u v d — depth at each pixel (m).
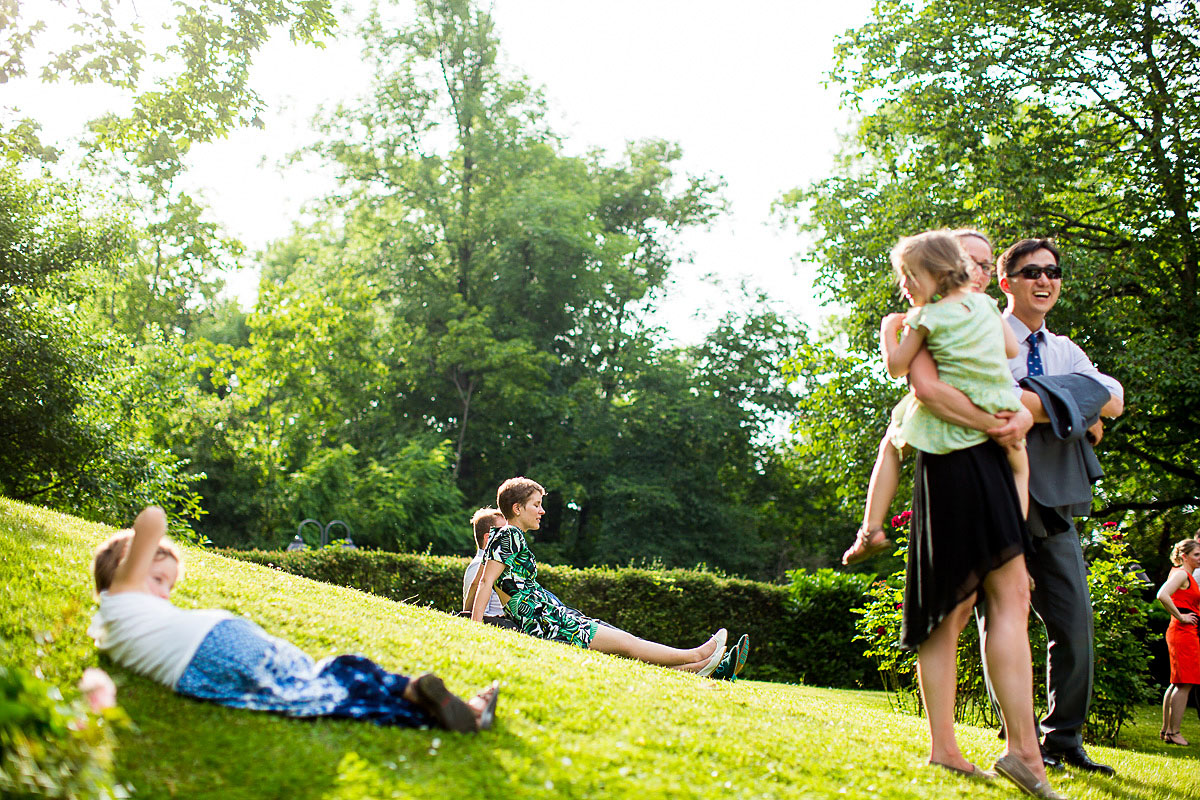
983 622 4.48
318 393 30.81
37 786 2.40
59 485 16.03
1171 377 15.70
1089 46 18.17
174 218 24.59
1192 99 17.73
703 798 3.19
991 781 4.02
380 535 29.52
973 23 19.17
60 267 15.92
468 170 35.00
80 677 3.51
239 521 27.05
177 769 2.88
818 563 39.75
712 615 17.88
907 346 4.03
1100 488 18.94
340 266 34.91
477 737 3.43
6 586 4.39
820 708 5.62
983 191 18.50
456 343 33.09
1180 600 9.75
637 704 4.36
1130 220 18.19
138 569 3.70
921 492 4.03
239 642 3.54
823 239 22.25
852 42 20.30
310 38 12.72
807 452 22.39
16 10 11.21
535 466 35.47
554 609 7.15
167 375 24.36
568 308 36.59
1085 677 4.96
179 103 12.49
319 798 2.79
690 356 39.22
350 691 3.50
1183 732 10.83
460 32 33.72
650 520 35.53
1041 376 4.93
